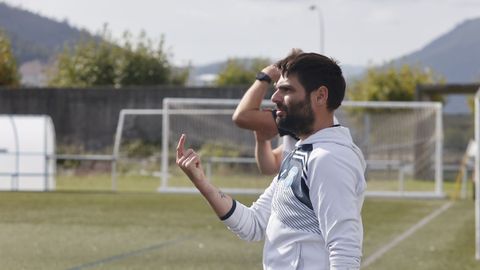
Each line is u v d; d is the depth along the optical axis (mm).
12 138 60812
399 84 122062
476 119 27641
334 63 8914
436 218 43500
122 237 32594
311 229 8742
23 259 26234
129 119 80562
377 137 66312
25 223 36906
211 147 67000
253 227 9586
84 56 124375
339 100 8914
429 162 66875
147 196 55219
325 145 8664
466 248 30859
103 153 82625
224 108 76062
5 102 86938
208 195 9414
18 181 60656
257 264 26328
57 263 25609
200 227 36750
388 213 46438
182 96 82062
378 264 26625
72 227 35719
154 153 77250
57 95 85875
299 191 8734
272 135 11633
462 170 66938
